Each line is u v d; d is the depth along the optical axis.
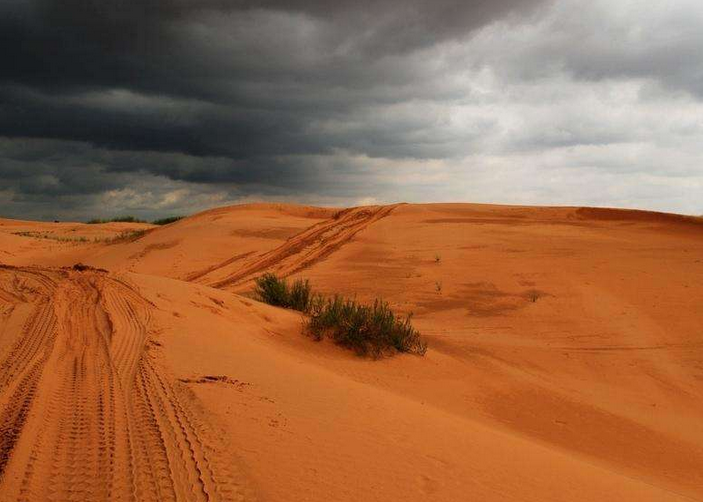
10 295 12.41
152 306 12.39
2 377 6.91
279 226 40.06
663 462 9.88
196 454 5.09
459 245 31.19
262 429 5.96
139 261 33.19
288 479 4.82
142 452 5.05
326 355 12.98
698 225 36.75
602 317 19.56
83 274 15.22
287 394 7.66
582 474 6.69
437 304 21.64
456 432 7.36
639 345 17.06
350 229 37.06
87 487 4.37
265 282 18.89
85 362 7.93
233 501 4.30
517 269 25.98
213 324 12.33
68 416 5.83
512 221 38.78
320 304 16.66
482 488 5.34
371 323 13.84
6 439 5.09
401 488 5.00
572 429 10.99
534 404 12.08
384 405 8.12
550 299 21.70
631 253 28.72
